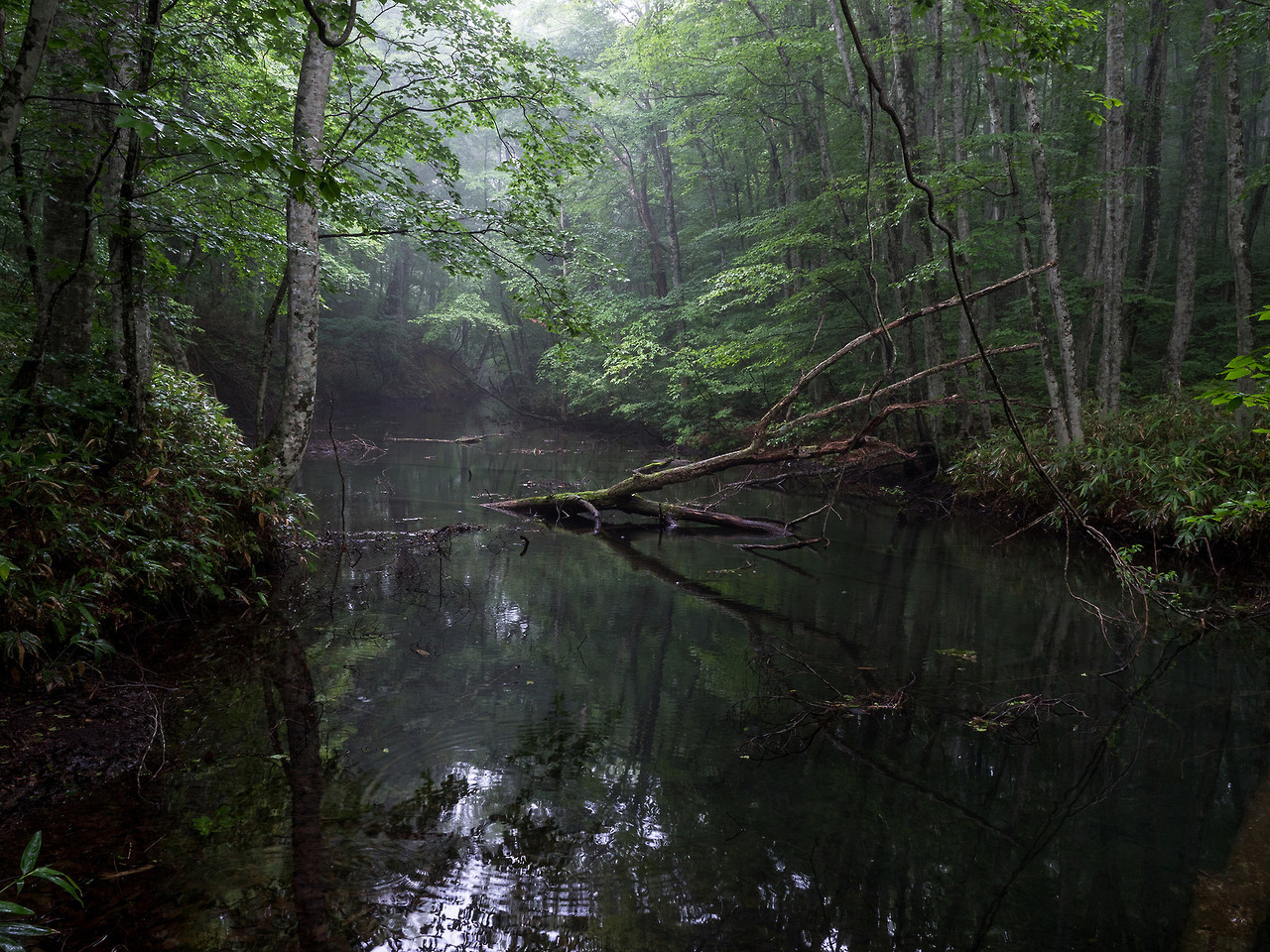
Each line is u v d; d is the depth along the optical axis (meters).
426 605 6.61
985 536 10.30
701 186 24.25
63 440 4.98
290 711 4.25
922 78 16.44
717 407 19.78
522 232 8.08
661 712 4.54
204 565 5.43
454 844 3.06
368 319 31.12
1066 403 10.36
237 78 8.29
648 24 17.44
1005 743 4.20
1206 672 5.28
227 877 2.73
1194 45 16.06
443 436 23.61
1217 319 18.27
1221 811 3.47
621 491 11.22
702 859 3.05
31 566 4.19
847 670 5.32
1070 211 13.91
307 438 7.33
